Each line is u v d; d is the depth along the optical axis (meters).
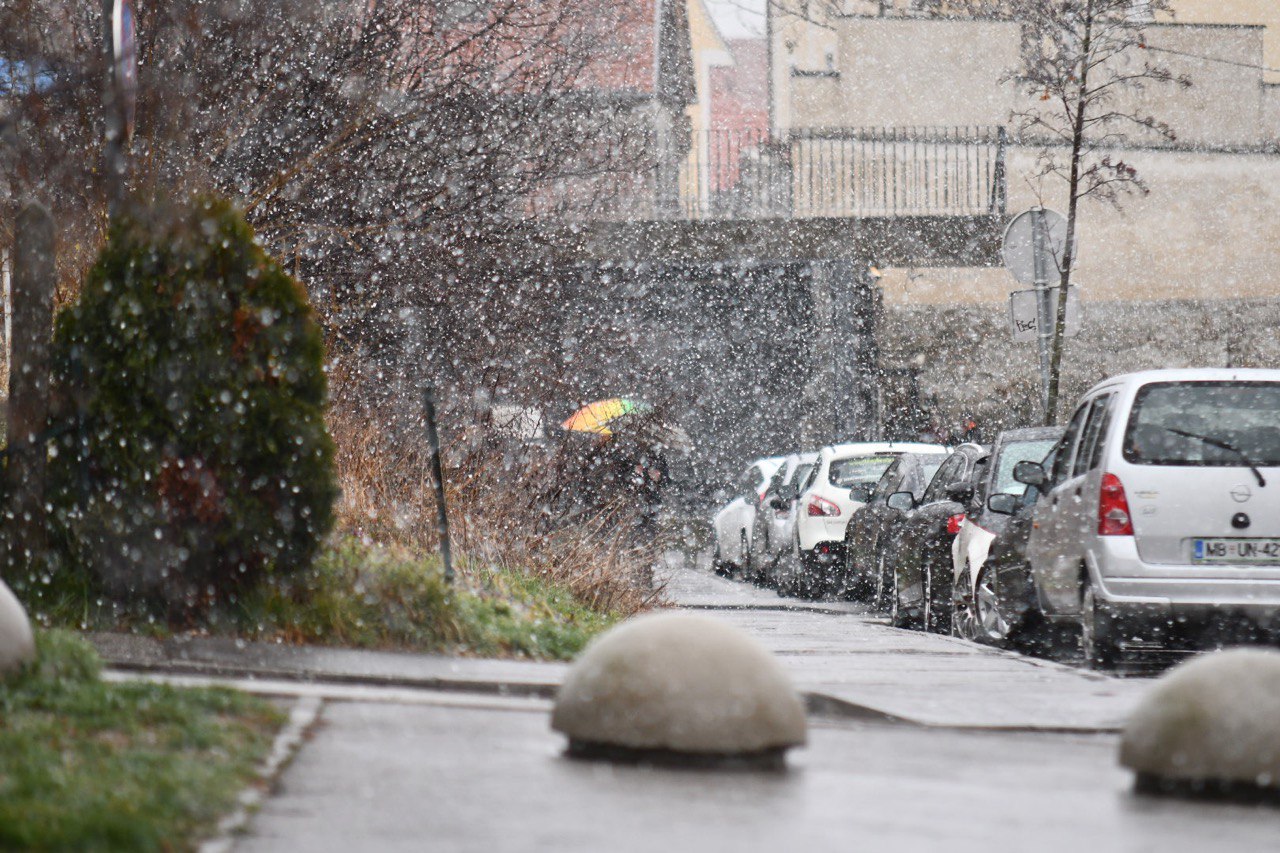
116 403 20.94
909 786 13.75
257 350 21.00
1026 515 28.14
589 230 40.38
